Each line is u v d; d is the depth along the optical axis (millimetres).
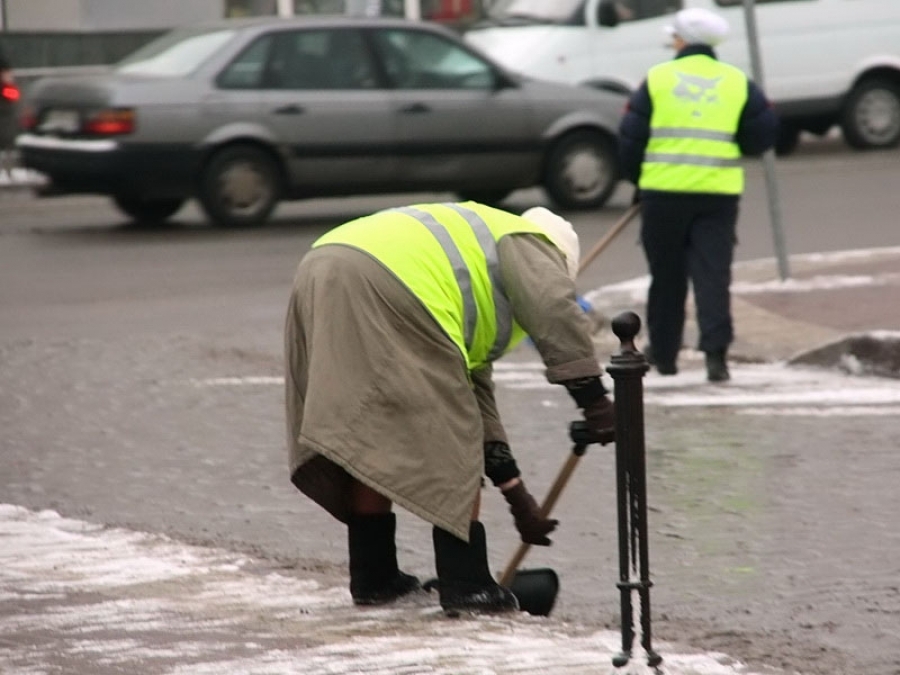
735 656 19453
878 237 60188
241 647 18922
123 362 41156
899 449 30562
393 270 19188
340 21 66812
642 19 83625
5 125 81188
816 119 93688
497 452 20641
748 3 48594
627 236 62719
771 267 52312
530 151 69125
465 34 87062
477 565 20219
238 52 65250
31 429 34094
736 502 27047
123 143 63219
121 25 105500
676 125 37156
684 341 42812
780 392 36375
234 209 65500
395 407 19062
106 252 60719
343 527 26172
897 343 38094
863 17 88750
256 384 38438
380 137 66562
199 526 26281
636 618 16750
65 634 19672
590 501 27484
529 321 19172
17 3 104000
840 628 20719
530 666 17828
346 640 19156
